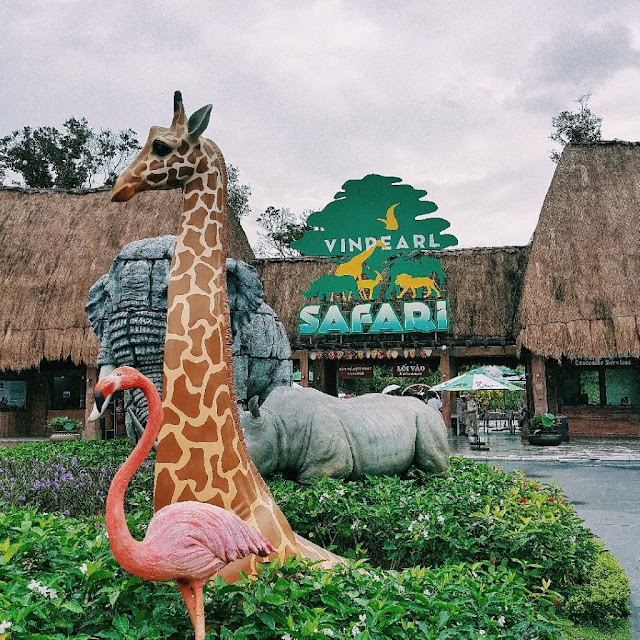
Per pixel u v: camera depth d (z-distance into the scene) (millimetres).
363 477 7367
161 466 3912
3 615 2924
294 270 26344
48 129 36719
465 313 24016
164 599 3434
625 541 8312
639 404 23422
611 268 21922
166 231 20984
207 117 4219
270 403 7320
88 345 20531
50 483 8461
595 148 24844
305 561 3871
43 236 22500
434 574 4191
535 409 21875
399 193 24125
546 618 4109
